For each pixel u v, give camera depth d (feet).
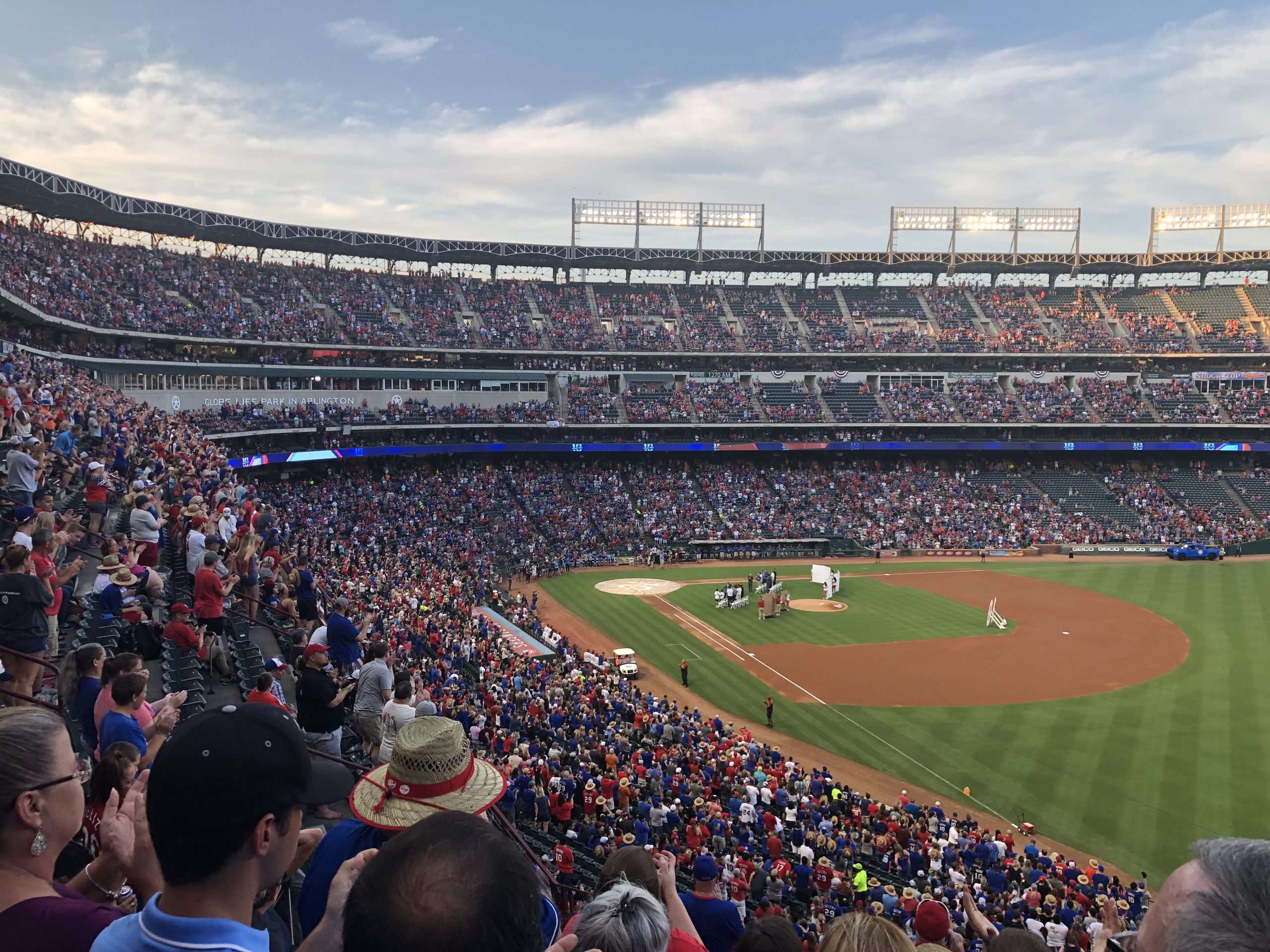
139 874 15.89
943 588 229.45
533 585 231.71
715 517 285.02
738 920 25.55
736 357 311.27
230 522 85.66
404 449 262.88
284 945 20.83
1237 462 313.73
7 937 11.90
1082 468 316.81
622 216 327.47
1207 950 6.81
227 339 229.86
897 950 12.86
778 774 99.86
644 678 152.35
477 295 311.88
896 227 339.36
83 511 80.12
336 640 51.39
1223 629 182.80
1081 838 93.04
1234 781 105.29
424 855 9.18
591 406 295.69
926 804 102.78
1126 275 360.48
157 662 54.65
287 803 11.17
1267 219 329.72
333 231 278.87
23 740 12.95
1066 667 156.56
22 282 176.96
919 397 314.96
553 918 15.26
